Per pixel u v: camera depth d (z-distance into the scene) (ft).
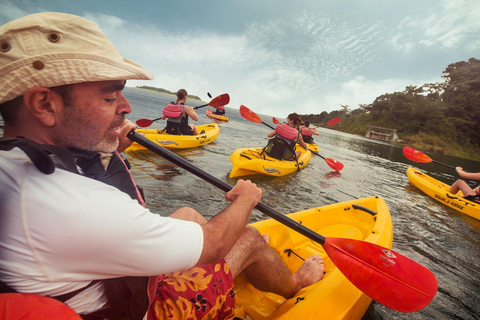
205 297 3.20
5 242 1.74
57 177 1.84
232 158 15.88
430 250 9.95
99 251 1.86
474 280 8.29
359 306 4.82
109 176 2.48
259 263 4.26
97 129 2.13
